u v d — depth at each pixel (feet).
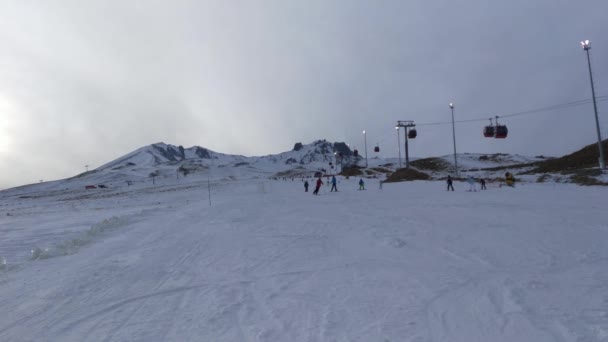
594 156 142.41
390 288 19.89
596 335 13.61
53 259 31.12
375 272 23.09
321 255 28.40
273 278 22.66
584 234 32.22
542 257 25.08
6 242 43.14
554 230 34.65
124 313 17.88
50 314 18.16
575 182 97.19
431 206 60.80
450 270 22.97
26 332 16.16
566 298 17.43
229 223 48.91
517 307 16.62
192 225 48.32
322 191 126.41
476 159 363.56
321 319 16.03
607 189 77.36
